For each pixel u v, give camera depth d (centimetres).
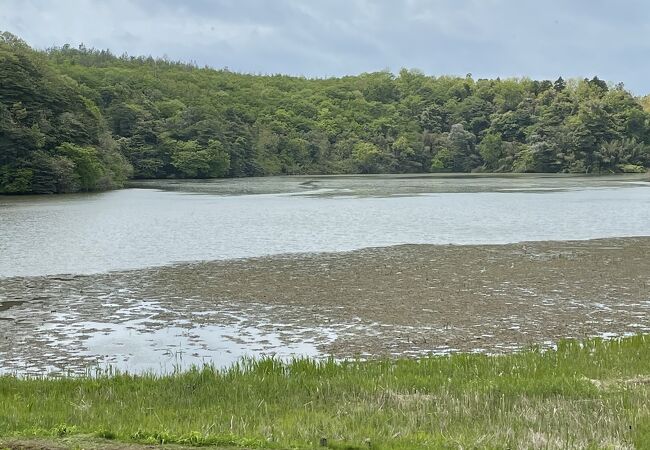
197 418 852
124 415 867
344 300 1856
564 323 1592
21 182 6881
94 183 7562
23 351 1405
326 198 6125
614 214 4347
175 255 2712
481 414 861
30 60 7888
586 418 827
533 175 11881
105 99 11862
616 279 2119
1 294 1966
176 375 1093
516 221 3969
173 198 6262
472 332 1522
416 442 743
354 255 2655
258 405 918
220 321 1647
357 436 762
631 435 768
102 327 1598
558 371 1083
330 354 1370
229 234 3412
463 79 17700
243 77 18600
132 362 1332
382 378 1050
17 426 807
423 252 2709
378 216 4328
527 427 805
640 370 1086
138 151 10981
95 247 2941
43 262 2539
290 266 2409
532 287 2005
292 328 1577
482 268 2322
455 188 7750
